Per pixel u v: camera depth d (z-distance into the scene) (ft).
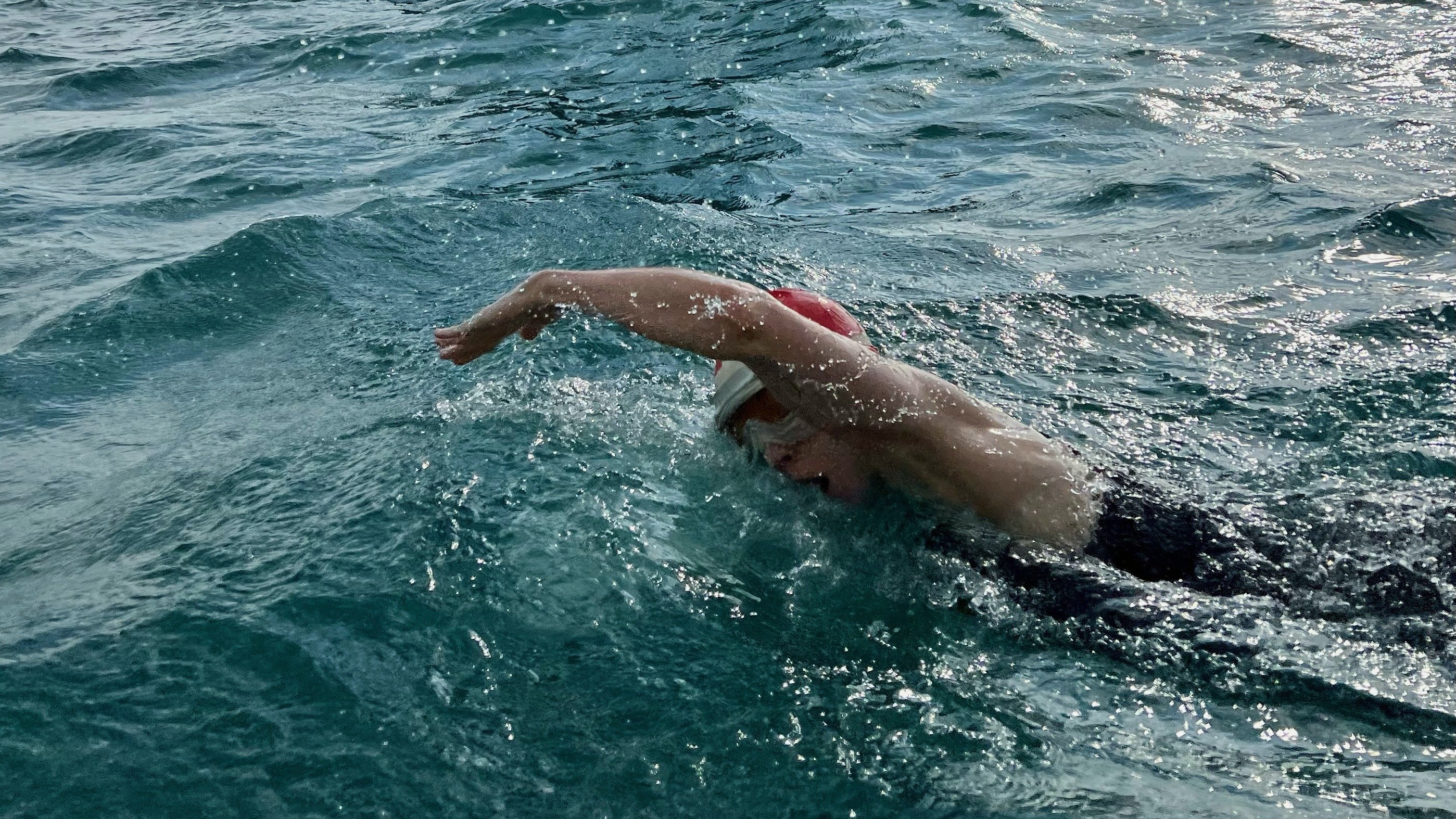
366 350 14.96
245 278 17.51
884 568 10.07
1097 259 18.45
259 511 10.88
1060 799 7.51
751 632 9.21
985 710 8.36
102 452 12.82
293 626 9.03
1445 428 12.64
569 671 8.64
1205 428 12.92
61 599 9.66
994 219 20.98
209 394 14.11
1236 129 25.61
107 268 19.13
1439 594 9.18
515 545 10.05
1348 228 19.16
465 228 19.83
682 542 10.31
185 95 32.50
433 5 41.63
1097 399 13.61
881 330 15.43
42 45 38.19
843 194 22.80
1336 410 13.17
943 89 29.94
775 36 35.40
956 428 10.27
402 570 9.71
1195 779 7.70
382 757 7.77
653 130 27.22
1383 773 7.72
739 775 7.71
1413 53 30.66
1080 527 10.05
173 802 7.38
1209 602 9.35
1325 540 9.83
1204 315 16.05
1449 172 21.83
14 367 15.06
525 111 29.30
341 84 32.89
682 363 13.93
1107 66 31.12
